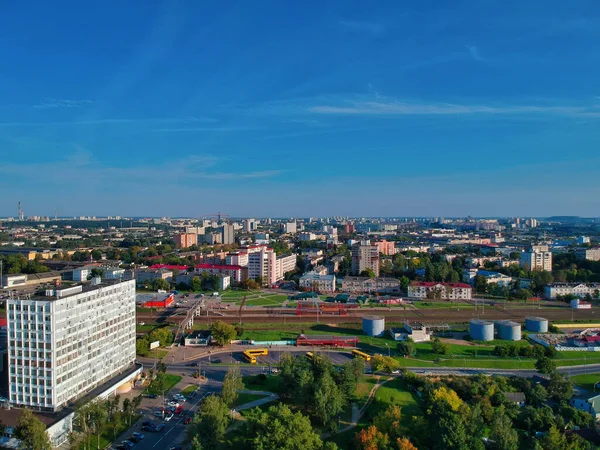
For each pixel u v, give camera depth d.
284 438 167.12
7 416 194.25
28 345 199.75
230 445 183.50
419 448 185.12
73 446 183.75
